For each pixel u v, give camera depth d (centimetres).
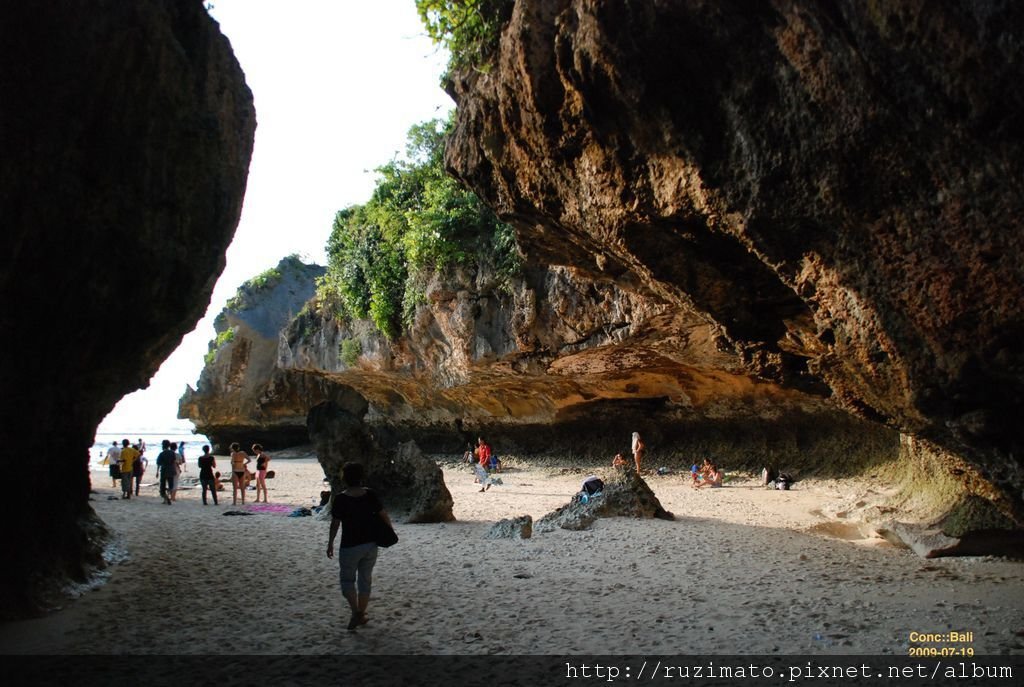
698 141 738
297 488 2212
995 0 514
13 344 661
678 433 2400
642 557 962
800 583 784
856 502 1455
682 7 695
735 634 604
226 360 3928
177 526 1273
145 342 841
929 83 573
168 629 651
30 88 584
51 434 780
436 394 2984
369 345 2903
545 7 851
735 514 1426
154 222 768
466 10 995
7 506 693
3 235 592
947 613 641
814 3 625
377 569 911
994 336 589
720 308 911
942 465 1079
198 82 796
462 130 1093
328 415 1481
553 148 907
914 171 607
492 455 2820
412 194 2608
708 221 772
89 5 624
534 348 2044
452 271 2266
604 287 1731
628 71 741
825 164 652
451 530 1270
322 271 4197
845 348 715
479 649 587
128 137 711
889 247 637
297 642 613
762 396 2052
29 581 708
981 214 575
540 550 1038
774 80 673
